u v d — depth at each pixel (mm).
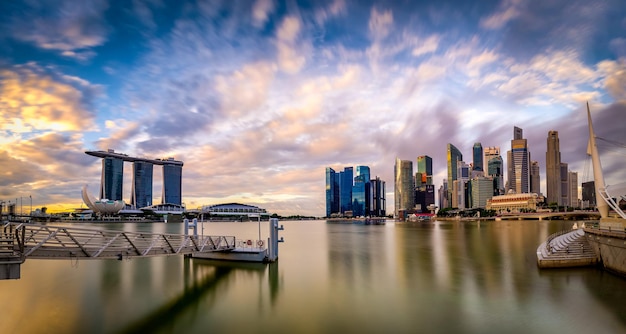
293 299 29250
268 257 46969
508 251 62500
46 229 23078
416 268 44062
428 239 98375
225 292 31656
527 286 32500
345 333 21734
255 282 35688
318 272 41094
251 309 26594
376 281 36156
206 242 42406
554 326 22516
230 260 47656
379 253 61281
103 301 28594
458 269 43062
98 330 22172
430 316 24719
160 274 39219
